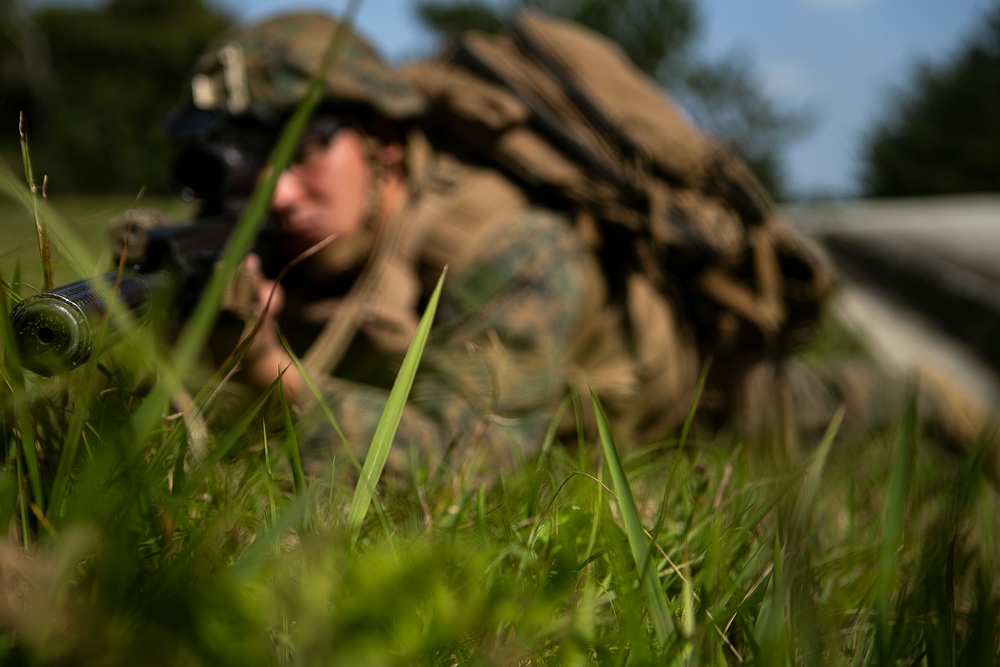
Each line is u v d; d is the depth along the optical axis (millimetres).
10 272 981
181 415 819
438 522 1022
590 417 2225
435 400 1886
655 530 869
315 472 1264
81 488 669
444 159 2285
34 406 801
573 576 787
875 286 9914
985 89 42656
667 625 676
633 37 31859
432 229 2102
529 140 2295
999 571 1000
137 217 1190
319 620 501
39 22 40688
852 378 2955
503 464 1789
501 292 2045
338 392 1581
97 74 40625
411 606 516
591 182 2295
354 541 776
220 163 1674
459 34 2502
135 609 551
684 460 1319
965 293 7828
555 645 736
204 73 1979
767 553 901
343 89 2064
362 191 2109
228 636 526
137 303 898
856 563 1024
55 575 535
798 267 2850
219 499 856
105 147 38031
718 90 33812
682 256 2512
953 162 42531
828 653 717
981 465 953
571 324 2162
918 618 784
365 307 1999
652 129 2498
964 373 6273
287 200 1935
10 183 795
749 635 728
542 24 2559
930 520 1112
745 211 2695
